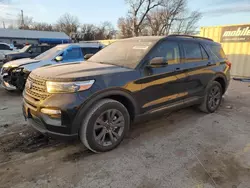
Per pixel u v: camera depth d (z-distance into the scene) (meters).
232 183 2.31
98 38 54.78
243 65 9.82
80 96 2.54
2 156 2.77
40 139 3.25
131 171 2.50
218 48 4.89
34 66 5.98
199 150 3.03
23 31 41.16
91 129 2.67
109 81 2.76
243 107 5.23
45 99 2.55
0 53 14.41
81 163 2.64
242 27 9.57
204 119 4.30
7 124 3.82
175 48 3.73
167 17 35.88
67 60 6.57
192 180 2.35
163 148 3.06
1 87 7.10
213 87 4.58
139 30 35.50
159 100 3.42
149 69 3.21
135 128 3.78
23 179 2.31
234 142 3.30
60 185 2.23
